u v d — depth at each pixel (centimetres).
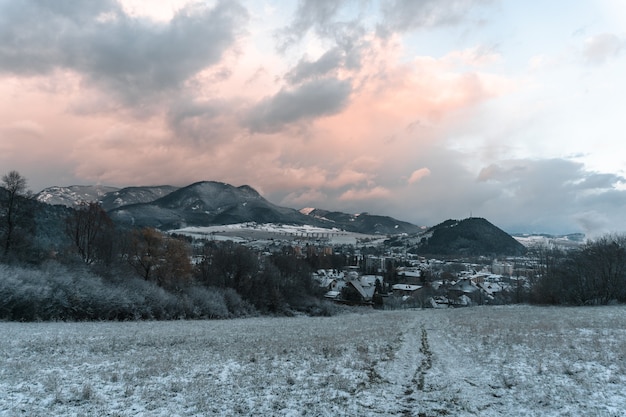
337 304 11356
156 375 1519
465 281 15625
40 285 3981
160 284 6662
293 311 9006
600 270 7450
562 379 1457
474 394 1369
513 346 2169
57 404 1145
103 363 1714
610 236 8006
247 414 1154
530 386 1402
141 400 1213
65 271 4762
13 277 3834
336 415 1172
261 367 1723
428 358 2045
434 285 17525
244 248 9100
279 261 10362
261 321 5297
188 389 1341
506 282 18662
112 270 5800
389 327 3784
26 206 5675
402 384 1520
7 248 5275
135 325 3766
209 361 1825
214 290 7219
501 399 1304
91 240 6712
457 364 1878
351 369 1739
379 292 15200
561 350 1948
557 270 8506
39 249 5853
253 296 8375
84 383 1359
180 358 1877
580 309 5638
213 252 9225
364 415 1177
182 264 7069
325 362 1855
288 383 1484
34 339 2269
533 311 5644
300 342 2506
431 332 3306
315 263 18338
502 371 1639
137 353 2012
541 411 1167
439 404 1275
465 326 3522
